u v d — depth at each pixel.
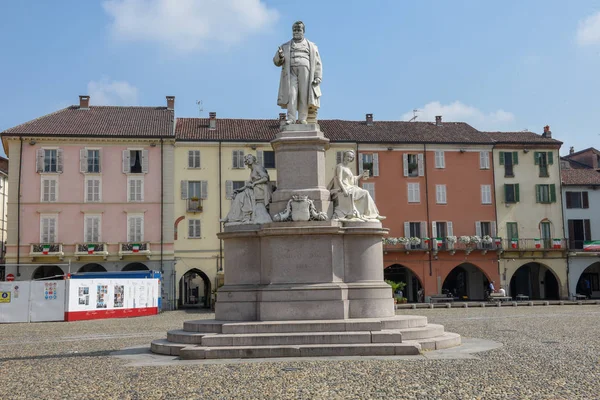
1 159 59.38
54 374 11.38
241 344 12.66
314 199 15.04
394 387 9.00
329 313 13.75
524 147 54.28
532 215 53.84
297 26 16.45
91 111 52.28
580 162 65.69
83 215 48.16
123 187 48.72
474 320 25.94
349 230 14.50
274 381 9.62
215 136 50.44
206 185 49.62
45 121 49.78
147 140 49.06
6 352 16.23
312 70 16.16
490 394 8.52
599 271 56.44
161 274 47.12
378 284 14.48
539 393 8.60
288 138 15.34
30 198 47.78
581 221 54.59
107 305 34.56
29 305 32.25
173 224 48.81
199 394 8.82
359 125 55.16
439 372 10.24
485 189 53.44
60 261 47.41
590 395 8.48
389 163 52.31
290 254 14.33
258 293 14.20
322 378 9.78
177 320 30.88
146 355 13.59
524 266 56.66
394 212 52.06
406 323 13.63
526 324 22.92
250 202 15.44
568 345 14.70
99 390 9.43
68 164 48.38
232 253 15.09
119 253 47.44
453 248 51.62
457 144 53.25
